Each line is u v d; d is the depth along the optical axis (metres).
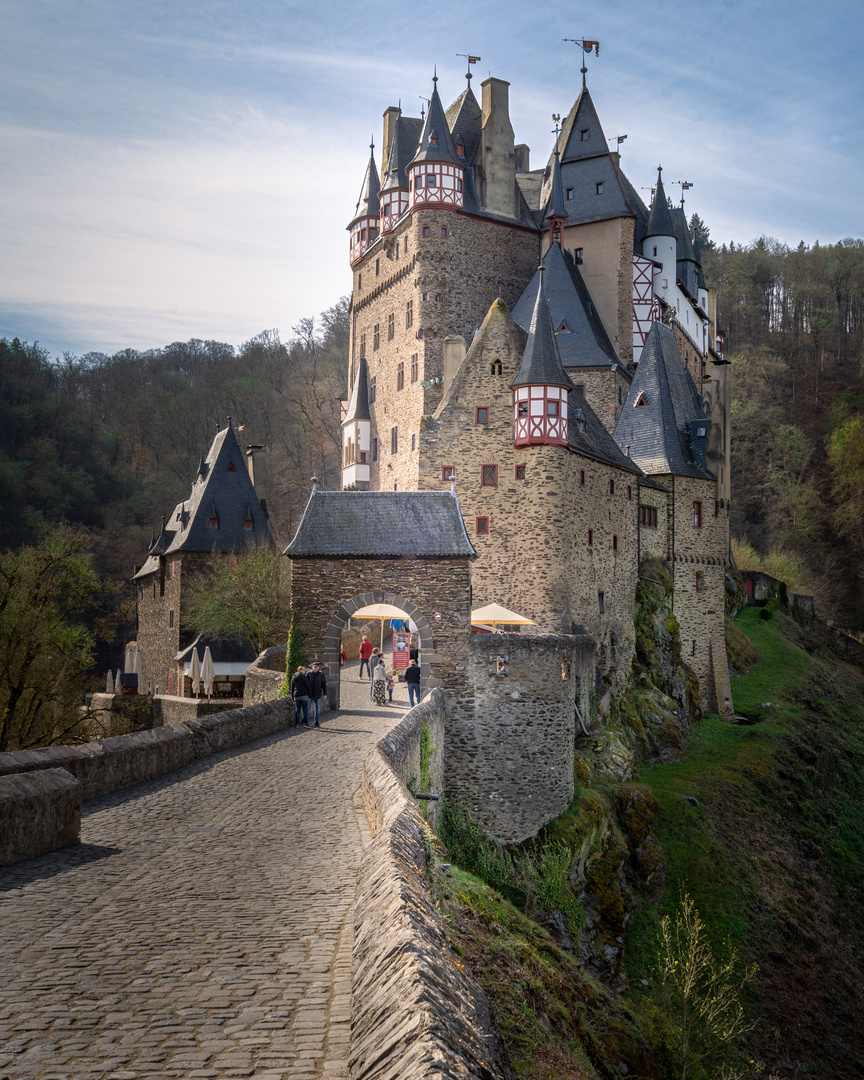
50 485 93.38
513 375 40.56
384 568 28.81
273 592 47.53
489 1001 11.77
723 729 49.84
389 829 9.51
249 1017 6.38
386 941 6.54
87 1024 6.28
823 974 33.81
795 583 86.62
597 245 61.88
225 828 12.52
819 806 45.38
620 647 45.69
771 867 37.88
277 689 30.22
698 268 85.81
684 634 52.56
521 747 28.95
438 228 59.03
